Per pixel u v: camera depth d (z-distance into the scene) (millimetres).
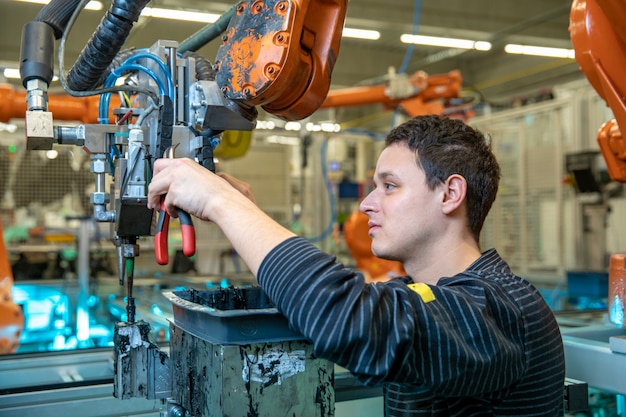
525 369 859
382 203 963
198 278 3803
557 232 5383
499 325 834
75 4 977
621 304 1461
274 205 5922
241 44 875
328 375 832
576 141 5262
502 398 883
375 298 727
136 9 928
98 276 4605
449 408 937
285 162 5988
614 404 1694
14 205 4520
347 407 1484
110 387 1380
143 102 1057
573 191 5098
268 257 738
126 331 985
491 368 785
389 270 3650
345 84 10203
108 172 1023
